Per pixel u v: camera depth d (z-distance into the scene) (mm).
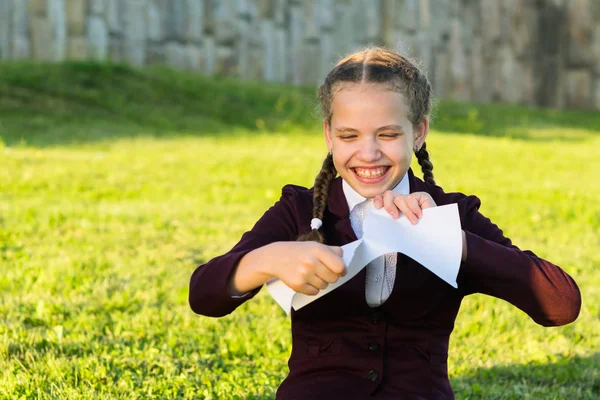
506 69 20516
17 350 4199
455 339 4738
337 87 2418
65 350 4281
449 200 2592
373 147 2391
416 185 2598
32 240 6793
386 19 18750
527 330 4918
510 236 7684
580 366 4395
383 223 2293
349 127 2395
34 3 14742
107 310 5012
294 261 2164
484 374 4211
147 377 3943
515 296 2406
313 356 2510
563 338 4793
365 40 18609
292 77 18016
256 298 5418
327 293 2453
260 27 17469
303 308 2510
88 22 15391
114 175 10141
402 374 2463
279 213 2607
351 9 18359
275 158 12117
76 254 6367
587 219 8664
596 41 21078
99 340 4488
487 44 20188
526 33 20703
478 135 16844
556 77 21078
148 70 15977
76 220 7621
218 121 14922
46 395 3547
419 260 2246
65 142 12195
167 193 9398
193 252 6680
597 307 5445
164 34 16406
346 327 2494
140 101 14758
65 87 14336
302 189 2707
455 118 17906
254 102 16156
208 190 9641
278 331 4711
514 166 12844
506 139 16172
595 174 12539
